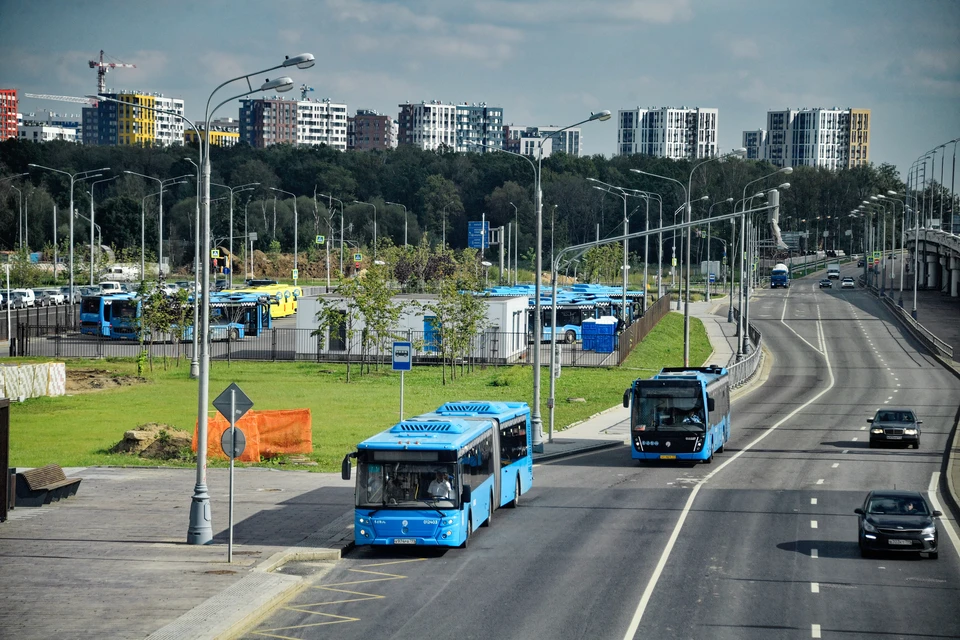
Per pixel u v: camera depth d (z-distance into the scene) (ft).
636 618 191.31
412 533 239.50
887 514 245.24
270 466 359.66
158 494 305.73
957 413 546.26
